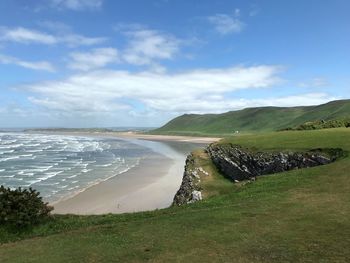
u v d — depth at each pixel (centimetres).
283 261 970
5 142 15338
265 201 1620
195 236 1211
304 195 1666
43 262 1098
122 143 15238
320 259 966
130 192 4378
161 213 1692
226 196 1898
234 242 1130
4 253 1230
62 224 1606
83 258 1102
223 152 3772
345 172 2027
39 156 9262
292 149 3056
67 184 5044
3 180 5400
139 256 1077
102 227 1455
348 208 1402
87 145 13912
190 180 3566
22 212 1549
